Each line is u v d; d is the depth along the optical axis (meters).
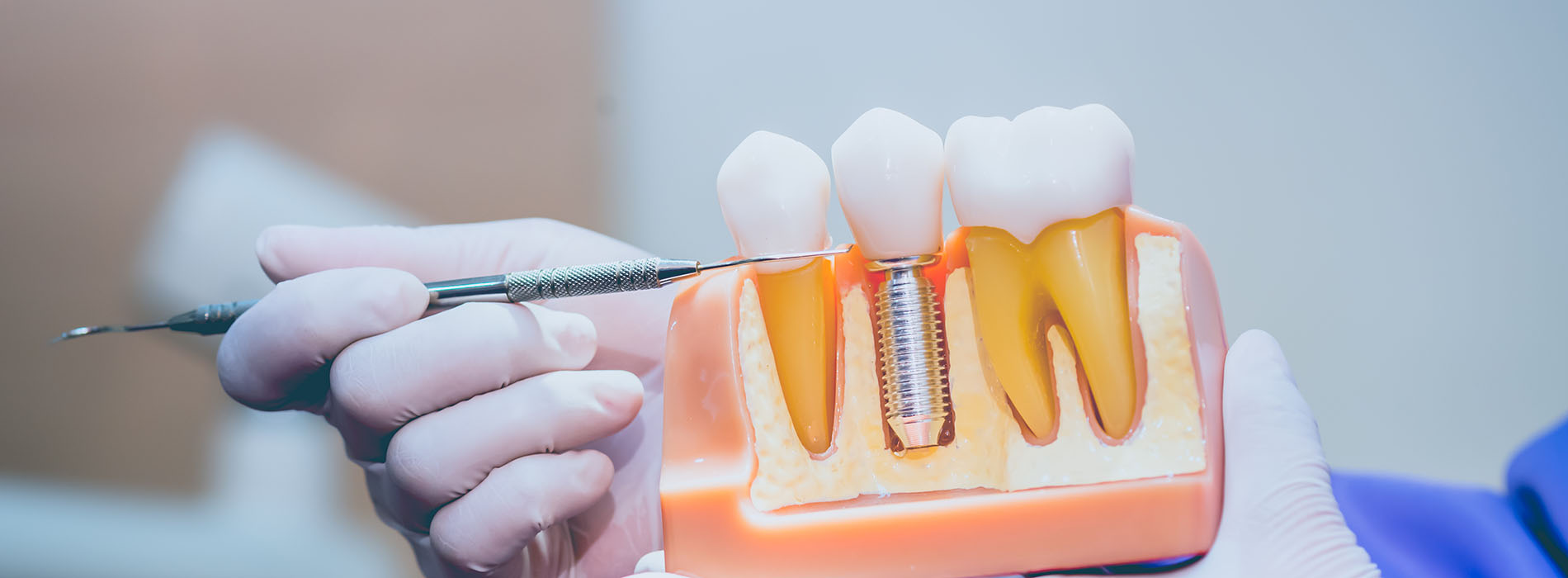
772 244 0.69
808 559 0.63
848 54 1.37
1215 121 1.21
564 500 0.92
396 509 1.02
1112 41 1.26
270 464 1.66
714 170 1.44
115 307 1.68
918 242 0.68
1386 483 1.01
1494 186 1.09
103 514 1.60
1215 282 0.68
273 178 1.63
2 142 1.69
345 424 1.00
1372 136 1.14
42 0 1.71
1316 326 1.13
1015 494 0.62
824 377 0.71
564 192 1.52
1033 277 0.68
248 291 1.59
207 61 1.67
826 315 0.72
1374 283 1.12
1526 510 0.93
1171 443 0.64
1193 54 1.23
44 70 1.70
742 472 0.65
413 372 0.91
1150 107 1.24
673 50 1.46
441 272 1.18
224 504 1.63
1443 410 1.08
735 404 0.67
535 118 1.56
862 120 0.68
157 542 1.57
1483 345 1.07
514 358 0.93
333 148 1.63
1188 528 0.61
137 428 1.66
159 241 1.64
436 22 1.61
